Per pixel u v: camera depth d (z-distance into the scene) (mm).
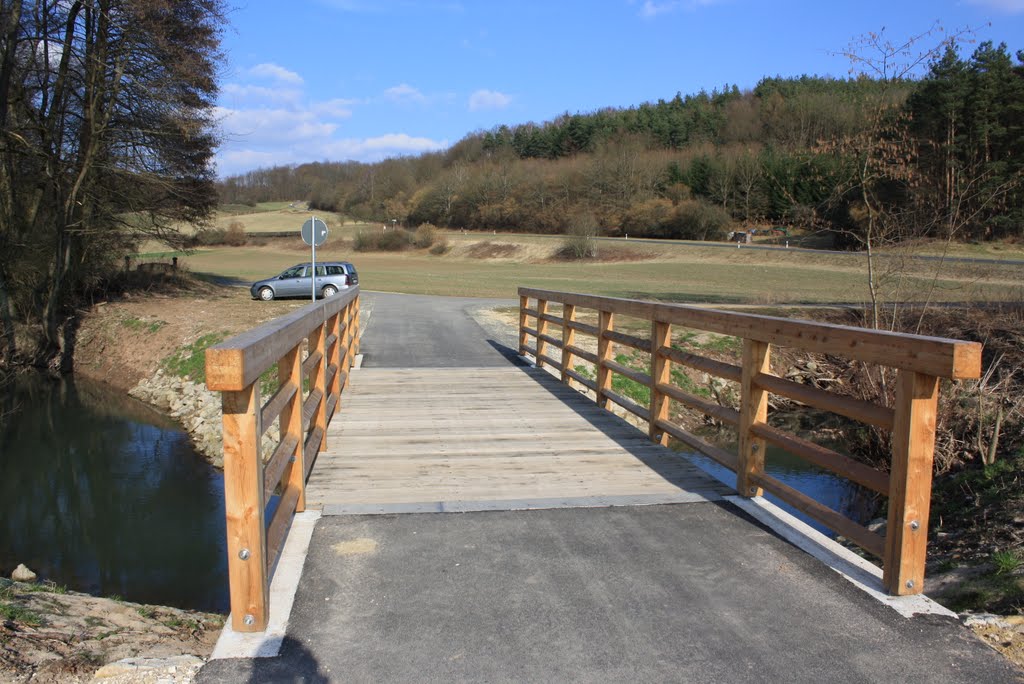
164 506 9953
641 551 3750
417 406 7738
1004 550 5672
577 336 16719
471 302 27891
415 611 3086
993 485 7562
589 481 5008
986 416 8953
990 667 2656
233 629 2914
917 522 3211
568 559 3643
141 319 22047
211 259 69938
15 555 8336
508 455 5723
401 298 30328
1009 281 15430
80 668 2902
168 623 4457
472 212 98250
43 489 10641
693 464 5465
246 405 2855
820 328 3754
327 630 2922
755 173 75312
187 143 26328
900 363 3182
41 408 15695
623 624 2980
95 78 22266
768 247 58781
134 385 17734
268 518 5305
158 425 14234
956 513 7301
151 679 2643
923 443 3174
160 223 27375
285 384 4125
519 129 119750
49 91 22672
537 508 4410
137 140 24469
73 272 23953
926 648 2791
